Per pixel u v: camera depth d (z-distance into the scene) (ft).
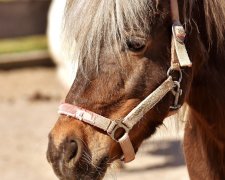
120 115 7.79
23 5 33.27
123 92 7.74
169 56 7.88
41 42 34.06
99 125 7.75
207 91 8.46
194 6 8.13
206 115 8.61
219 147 8.79
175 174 16.79
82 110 7.77
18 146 20.20
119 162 8.19
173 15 7.87
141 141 8.04
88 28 7.70
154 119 7.96
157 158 18.44
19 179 16.83
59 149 7.75
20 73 31.71
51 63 33.24
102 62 7.71
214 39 8.26
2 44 35.42
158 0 7.80
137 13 7.64
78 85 7.83
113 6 7.68
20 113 24.68
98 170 7.80
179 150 19.13
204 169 9.02
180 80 7.89
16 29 33.42
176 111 8.13
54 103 26.32
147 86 7.79
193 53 8.13
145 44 7.72
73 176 7.73
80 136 7.74
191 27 8.05
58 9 21.58
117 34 7.64
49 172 17.56
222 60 8.38
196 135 9.07
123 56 7.70
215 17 8.12
